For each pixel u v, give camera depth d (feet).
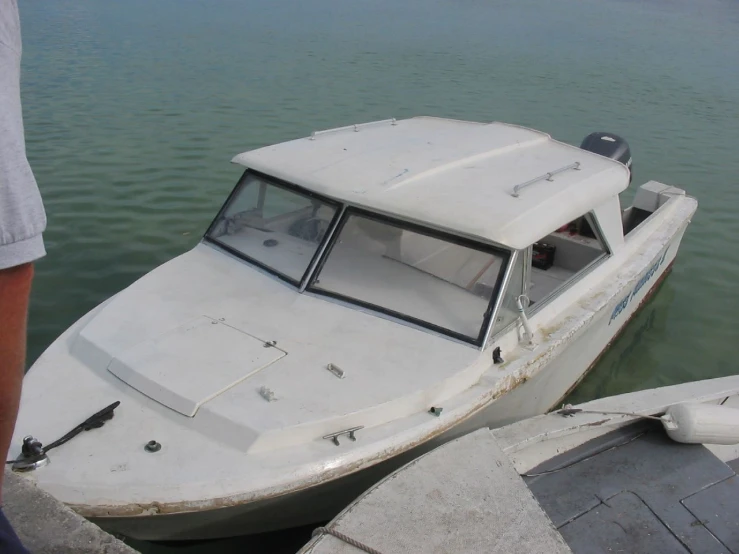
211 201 28.30
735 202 33.27
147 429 10.75
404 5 94.32
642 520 11.57
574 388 18.49
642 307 23.11
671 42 81.05
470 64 59.36
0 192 4.32
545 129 41.70
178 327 12.89
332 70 52.47
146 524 10.16
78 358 12.34
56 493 9.72
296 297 14.01
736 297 25.29
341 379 11.88
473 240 13.28
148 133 35.58
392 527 9.59
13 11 4.55
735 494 12.27
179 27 65.26
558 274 18.40
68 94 41.24
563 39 77.56
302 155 15.84
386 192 13.93
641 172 36.40
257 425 10.68
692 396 14.97
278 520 11.41
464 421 12.19
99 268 22.90
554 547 9.38
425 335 13.07
